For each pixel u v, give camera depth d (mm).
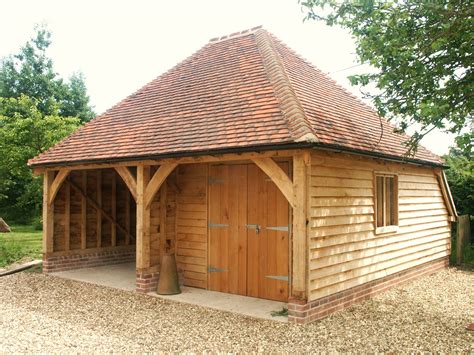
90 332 6316
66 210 11578
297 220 6703
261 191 8383
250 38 11453
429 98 7512
